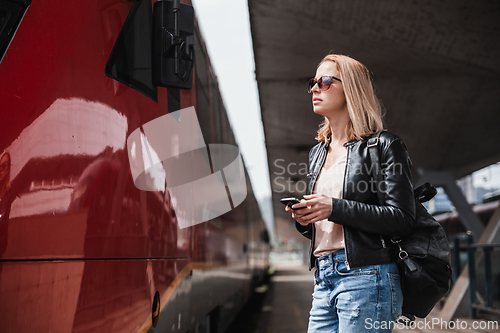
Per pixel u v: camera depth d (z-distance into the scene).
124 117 2.07
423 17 8.71
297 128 17.00
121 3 2.21
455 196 16.19
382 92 12.04
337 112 2.01
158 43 2.31
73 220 1.71
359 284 1.72
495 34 8.73
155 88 2.42
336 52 10.57
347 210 1.69
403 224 1.69
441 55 9.91
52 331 1.59
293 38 10.35
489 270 7.37
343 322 1.74
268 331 7.95
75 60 1.84
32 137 1.60
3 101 1.54
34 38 1.68
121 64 2.12
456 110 12.41
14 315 1.48
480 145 14.43
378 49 10.14
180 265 2.84
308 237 2.13
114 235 1.93
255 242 12.39
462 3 8.05
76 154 1.76
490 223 8.63
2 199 1.48
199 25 4.22
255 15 9.67
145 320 2.19
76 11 1.91
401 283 1.75
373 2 8.54
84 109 1.84
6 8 1.62
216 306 4.87
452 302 8.00
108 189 1.91
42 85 1.67
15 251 1.50
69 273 1.67
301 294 15.43
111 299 1.89
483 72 10.28
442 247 1.75
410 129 13.96
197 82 3.71
